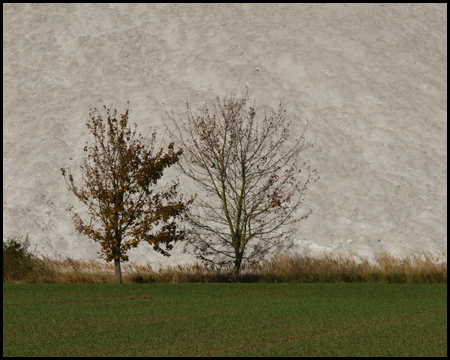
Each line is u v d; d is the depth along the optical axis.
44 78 86.50
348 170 66.12
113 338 16.95
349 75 82.94
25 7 104.19
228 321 19.83
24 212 58.97
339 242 53.53
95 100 78.56
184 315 21.17
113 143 37.47
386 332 17.80
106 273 39.84
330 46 89.69
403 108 77.56
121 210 35.97
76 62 89.25
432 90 82.12
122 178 36.47
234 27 94.31
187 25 96.69
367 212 59.16
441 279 36.16
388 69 85.62
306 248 52.47
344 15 98.56
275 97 77.19
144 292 29.42
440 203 61.47
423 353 15.14
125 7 103.75
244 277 38.09
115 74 85.31
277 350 15.42
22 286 32.56
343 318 20.48
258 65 84.81
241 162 40.38
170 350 15.43
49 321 19.88
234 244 39.00
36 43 94.50
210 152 41.03
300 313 21.64
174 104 74.81
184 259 50.34
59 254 52.56
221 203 55.75
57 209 60.84
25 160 69.19
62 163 67.94
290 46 88.75
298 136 69.94
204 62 85.38
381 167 67.62
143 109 74.94
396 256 49.53
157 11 102.06
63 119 76.44
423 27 101.00
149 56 90.31
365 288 31.34
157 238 36.59
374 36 93.62
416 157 69.25
